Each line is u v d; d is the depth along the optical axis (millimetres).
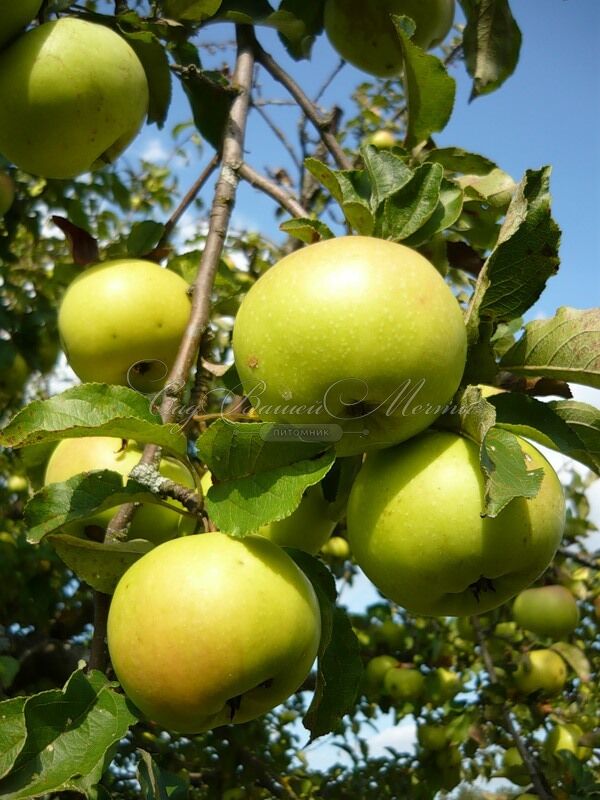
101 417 256
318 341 257
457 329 272
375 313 257
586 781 668
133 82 377
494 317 309
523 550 271
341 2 485
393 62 506
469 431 278
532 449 289
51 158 382
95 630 281
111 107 370
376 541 279
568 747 740
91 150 384
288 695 261
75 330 379
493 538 266
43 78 353
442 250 391
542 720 758
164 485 257
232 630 229
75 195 738
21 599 778
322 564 295
